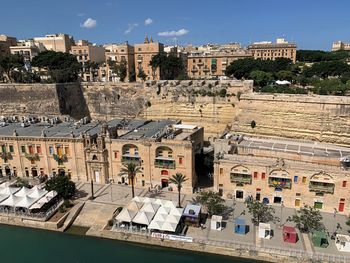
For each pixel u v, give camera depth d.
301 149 88.44
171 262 61.50
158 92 146.38
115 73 193.38
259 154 88.12
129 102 151.38
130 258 63.00
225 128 133.88
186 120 141.50
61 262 62.06
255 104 125.69
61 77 150.12
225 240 64.31
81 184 93.12
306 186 75.19
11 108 144.25
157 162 87.25
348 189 72.38
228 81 137.25
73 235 71.75
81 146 92.38
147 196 84.56
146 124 114.25
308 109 116.06
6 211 78.06
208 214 75.38
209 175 95.38
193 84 144.38
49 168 96.50
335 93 132.38
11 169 99.25
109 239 69.50
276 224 70.12
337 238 61.75
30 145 95.75
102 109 155.62
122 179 92.88
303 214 68.25
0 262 61.84
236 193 81.81
